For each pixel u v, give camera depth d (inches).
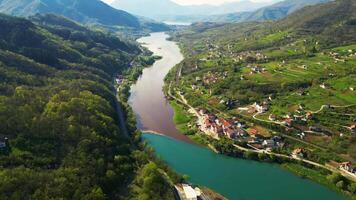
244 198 7327.8
